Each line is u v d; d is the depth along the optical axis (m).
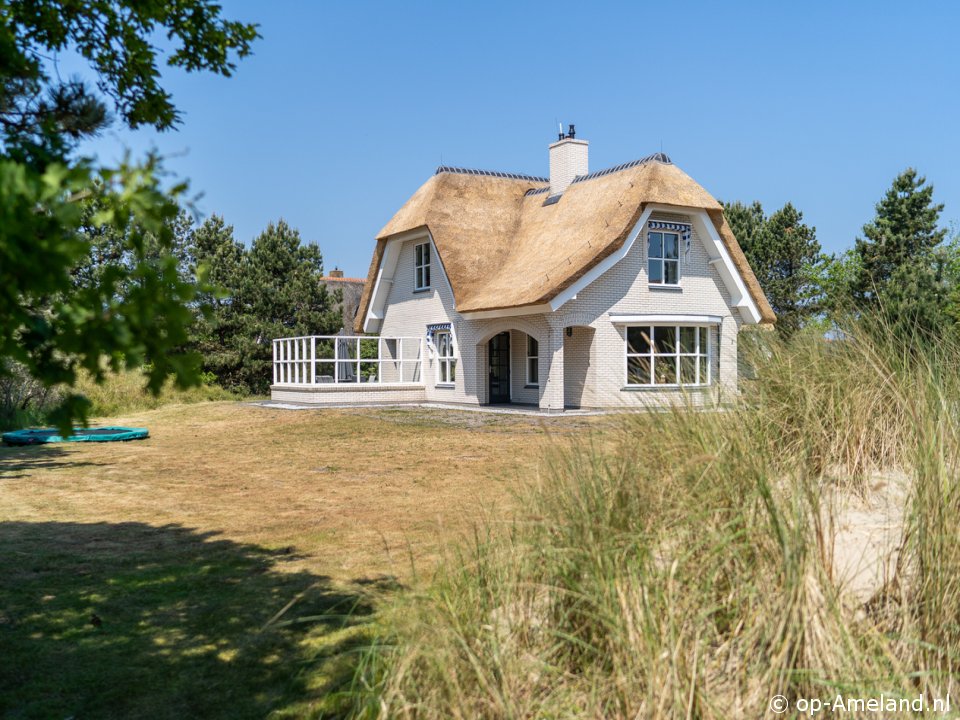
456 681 3.52
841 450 5.57
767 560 3.85
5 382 20.95
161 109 4.84
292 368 33.62
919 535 3.96
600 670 3.70
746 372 6.96
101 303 2.03
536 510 4.98
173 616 5.89
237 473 13.16
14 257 1.80
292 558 7.43
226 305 34.78
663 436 5.60
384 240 30.33
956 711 3.42
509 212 28.73
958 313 17.64
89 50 4.39
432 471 12.66
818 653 3.48
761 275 39.47
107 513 9.83
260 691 4.64
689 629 3.69
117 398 27.59
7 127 3.25
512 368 27.70
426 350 28.66
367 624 5.59
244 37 5.05
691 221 25.19
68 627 5.68
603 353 23.70
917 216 38.75
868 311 6.93
